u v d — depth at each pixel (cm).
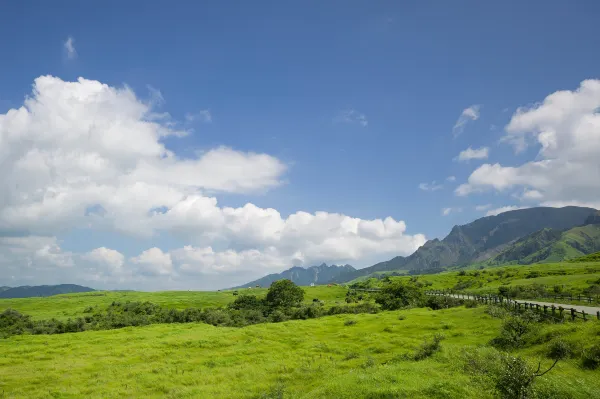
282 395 2844
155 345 5038
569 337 3028
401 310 8031
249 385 3281
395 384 2434
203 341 5200
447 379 2420
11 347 5219
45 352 4844
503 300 6475
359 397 2333
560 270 18125
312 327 6088
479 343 3781
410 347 4041
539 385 2153
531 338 3400
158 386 3412
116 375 3809
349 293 17638
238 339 5394
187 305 15388
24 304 15988
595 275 13762
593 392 2112
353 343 4650
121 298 18788
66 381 3666
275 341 5188
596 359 2547
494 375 2308
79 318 9606
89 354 4688
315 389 2728
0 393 3381
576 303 6206
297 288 13750
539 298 7769
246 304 13000
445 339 4222
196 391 3191
